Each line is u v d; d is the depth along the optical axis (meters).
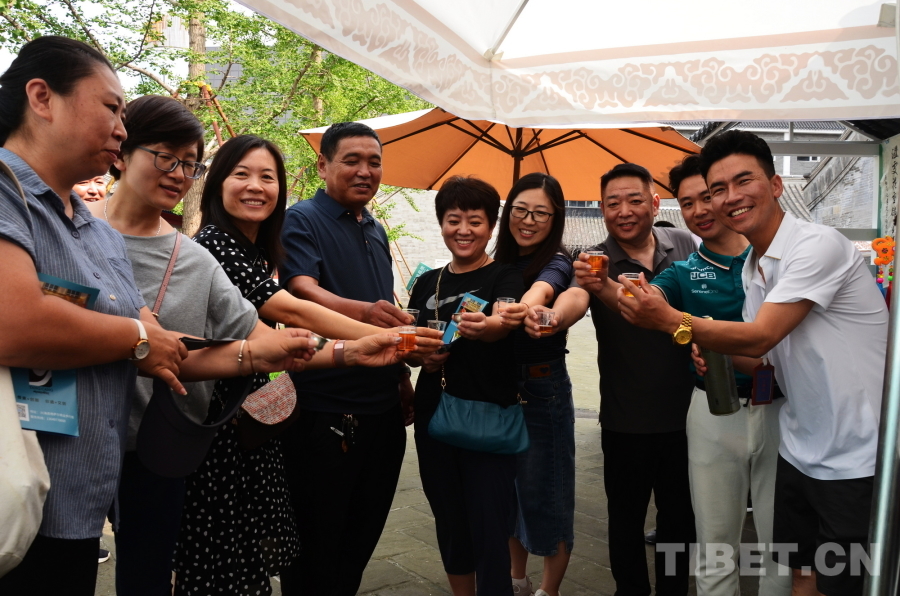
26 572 1.35
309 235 2.76
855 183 10.52
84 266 1.47
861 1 2.37
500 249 3.17
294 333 1.91
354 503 2.86
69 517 1.39
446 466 2.73
